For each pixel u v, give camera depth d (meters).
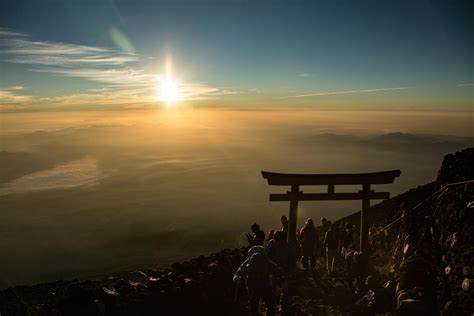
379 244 11.66
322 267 11.05
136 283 7.70
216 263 9.29
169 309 7.09
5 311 6.05
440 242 7.78
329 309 7.88
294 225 10.44
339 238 10.58
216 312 7.82
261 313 7.96
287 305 7.99
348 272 9.24
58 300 6.58
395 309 6.70
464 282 6.22
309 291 9.00
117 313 6.44
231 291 8.71
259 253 7.20
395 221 11.16
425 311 6.38
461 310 5.90
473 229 6.87
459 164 9.39
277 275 7.11
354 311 7.55
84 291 6.42
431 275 7.15
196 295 7.74
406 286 7.07
